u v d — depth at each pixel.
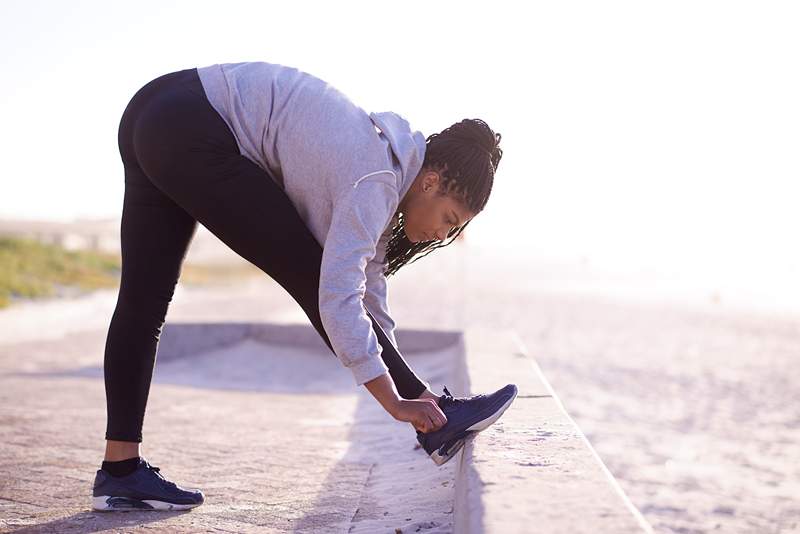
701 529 3.92
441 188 1.92
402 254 2.12
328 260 1.79
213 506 2.28
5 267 20.27
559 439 2.01
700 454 5.70
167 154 1.84
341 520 2.16
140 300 2.07
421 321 15.70
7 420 3.87
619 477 4.96
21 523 2.06
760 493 4.69
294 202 1.91
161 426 3.92
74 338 9.26
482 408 2.01
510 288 30.97
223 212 1.85
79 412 4.21
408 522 2.06
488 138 1.95
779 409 7.84
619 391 8.56
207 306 17.36
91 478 2.63
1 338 10.01
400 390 2.02
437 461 2.02
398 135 1.90
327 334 1.87
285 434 3.73
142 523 2.06
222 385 6.30
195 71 1.97
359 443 3.47
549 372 9.77
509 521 1.33
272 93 1.89
